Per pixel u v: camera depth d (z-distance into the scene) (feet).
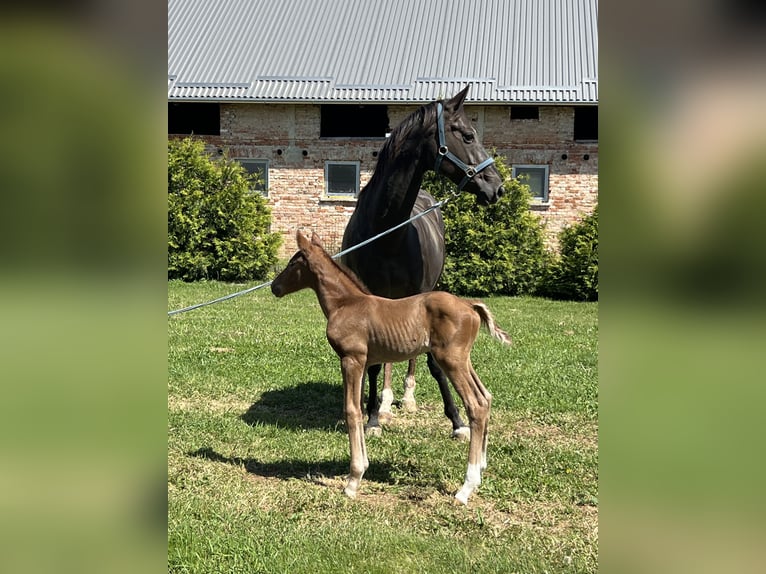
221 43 70.18
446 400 18.75
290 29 72.33
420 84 63.21
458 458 16.97
